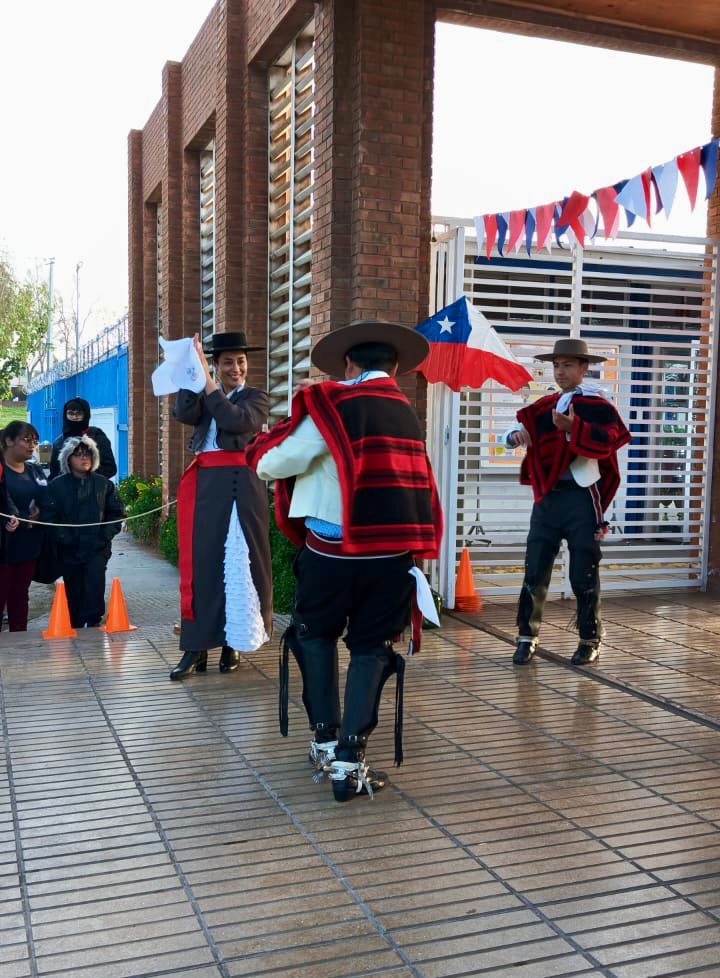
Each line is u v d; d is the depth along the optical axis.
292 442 3.47
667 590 8.14
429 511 3.56
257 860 3.10
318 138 6.92
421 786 3.73
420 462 3.55
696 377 8.17
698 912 2.76
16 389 61.50
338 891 2.88
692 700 4.88
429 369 6.51
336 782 3.54
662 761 4.02
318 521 3.57
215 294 9.86
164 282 12.07
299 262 7.86
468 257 7.40
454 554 7.12
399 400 3.56
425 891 2.88
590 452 5.31
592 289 7.36
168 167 11.59
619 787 3.72
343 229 6.68
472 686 5.17
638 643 6.20
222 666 5.46
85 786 3.74
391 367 3.69
